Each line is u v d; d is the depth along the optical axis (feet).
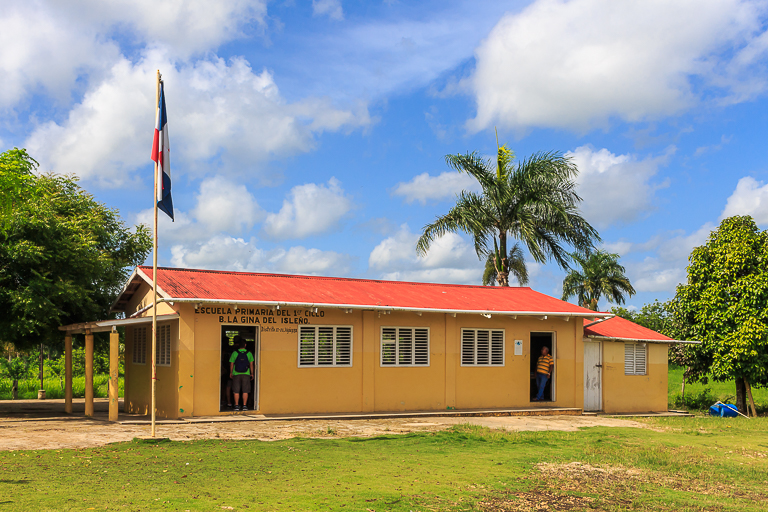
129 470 28.43
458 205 90.12
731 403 81.30
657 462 36.11
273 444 37.19
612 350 71.15
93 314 65.51
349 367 56.65
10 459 30.14
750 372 72.74
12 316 57.47
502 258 92.02
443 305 61.52
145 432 41.09
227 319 51.70
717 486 30.76
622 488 29.32
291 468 30.40
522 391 64.95
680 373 136.98
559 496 27.25
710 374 78.07
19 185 46.34
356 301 57.31
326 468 30.73
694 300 78.07
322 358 55.72
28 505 21.71
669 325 81.92
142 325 59.21
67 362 60.95
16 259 55.21
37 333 59.52
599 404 69.97
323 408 55.11
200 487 25.73
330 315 56.18
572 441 43.83
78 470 27.99
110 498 23.27
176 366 49.83
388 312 58.65
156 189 39.45
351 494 25.57
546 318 66.18
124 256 77.05
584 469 33.47
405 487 27.35
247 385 52.19
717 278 75.82
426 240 89.61
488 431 45.70
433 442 40.42
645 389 72.74
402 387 59.00
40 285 55.26
